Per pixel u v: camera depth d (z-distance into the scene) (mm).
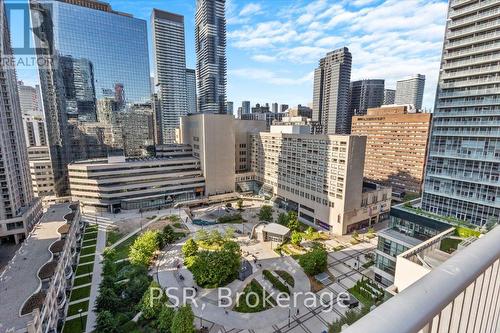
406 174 104938
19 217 68062
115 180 87375
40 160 109438
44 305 33469
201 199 95188
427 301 3316
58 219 60281
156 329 35219
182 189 96438
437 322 3662
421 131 98938
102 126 121812
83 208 87875
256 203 94188
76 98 113062
